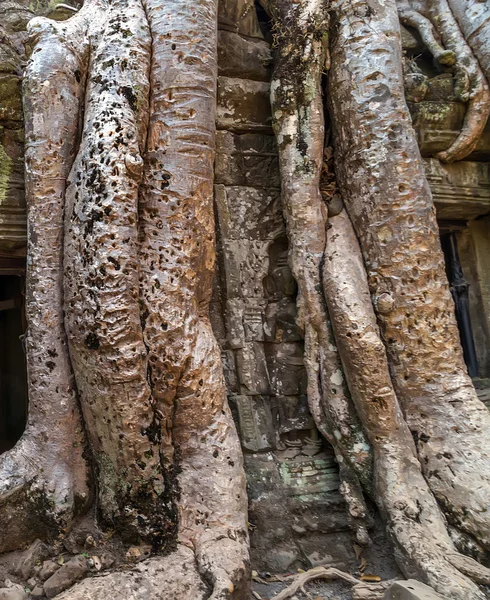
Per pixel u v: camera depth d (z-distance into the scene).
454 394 3.21
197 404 2.87
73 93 3.10
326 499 3.21
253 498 3.12
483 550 2.75
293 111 3.57
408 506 2.86
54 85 3.03
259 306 3.67
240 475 2.88
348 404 3.27
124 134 2.79
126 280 2.66
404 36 4.45
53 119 3.01
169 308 2.85
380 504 2.99
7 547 2.56
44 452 2.75
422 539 2.69
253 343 3.59
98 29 3.19
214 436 2.89
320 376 3.39
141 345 2.68
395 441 3.09
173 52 3.07
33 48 3.16
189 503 2.72
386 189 3.38
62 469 2.74
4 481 2.63
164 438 2.78
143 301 2.83
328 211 3.63
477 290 4.56
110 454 2.67
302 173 3.53
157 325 2.81
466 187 4.22
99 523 2.70
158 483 2.65
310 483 3.29
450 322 3.35
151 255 2.90
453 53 4.12
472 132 4.03
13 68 3.29
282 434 3.55
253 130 3.90
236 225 3.72
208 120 3.12
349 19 3.62
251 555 2.92
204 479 2.77
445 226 4.56
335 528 3.10
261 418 3.48
